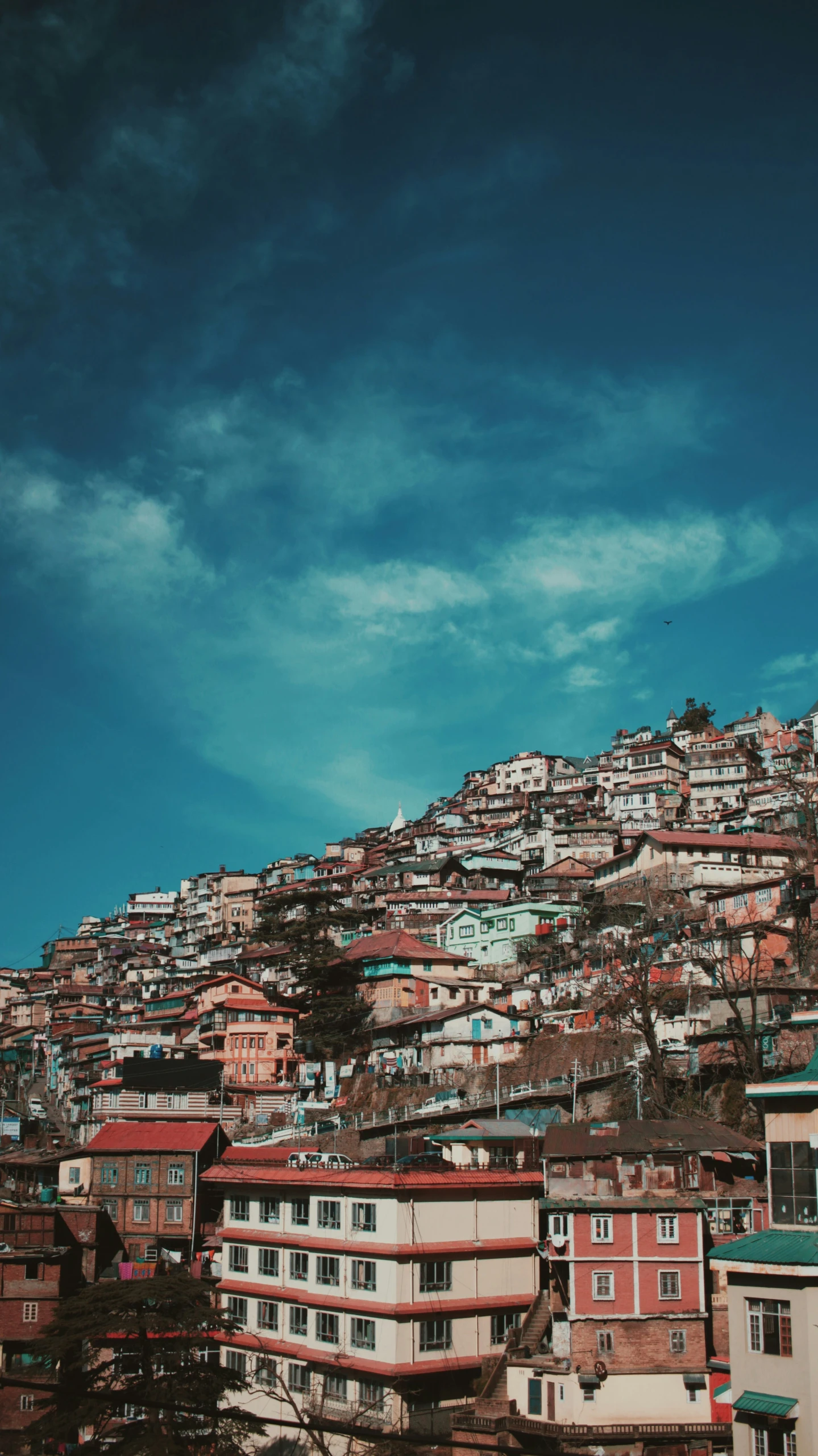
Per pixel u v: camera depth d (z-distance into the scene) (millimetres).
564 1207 47719
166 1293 47031
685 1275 47250
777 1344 32500
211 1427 44500
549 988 95812
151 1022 130125
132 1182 69938
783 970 73438
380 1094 89750
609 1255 47281
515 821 165500
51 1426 44312
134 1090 95812
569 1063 79250
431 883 146625
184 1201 69312
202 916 191875
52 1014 161750
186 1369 46031
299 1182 56062
